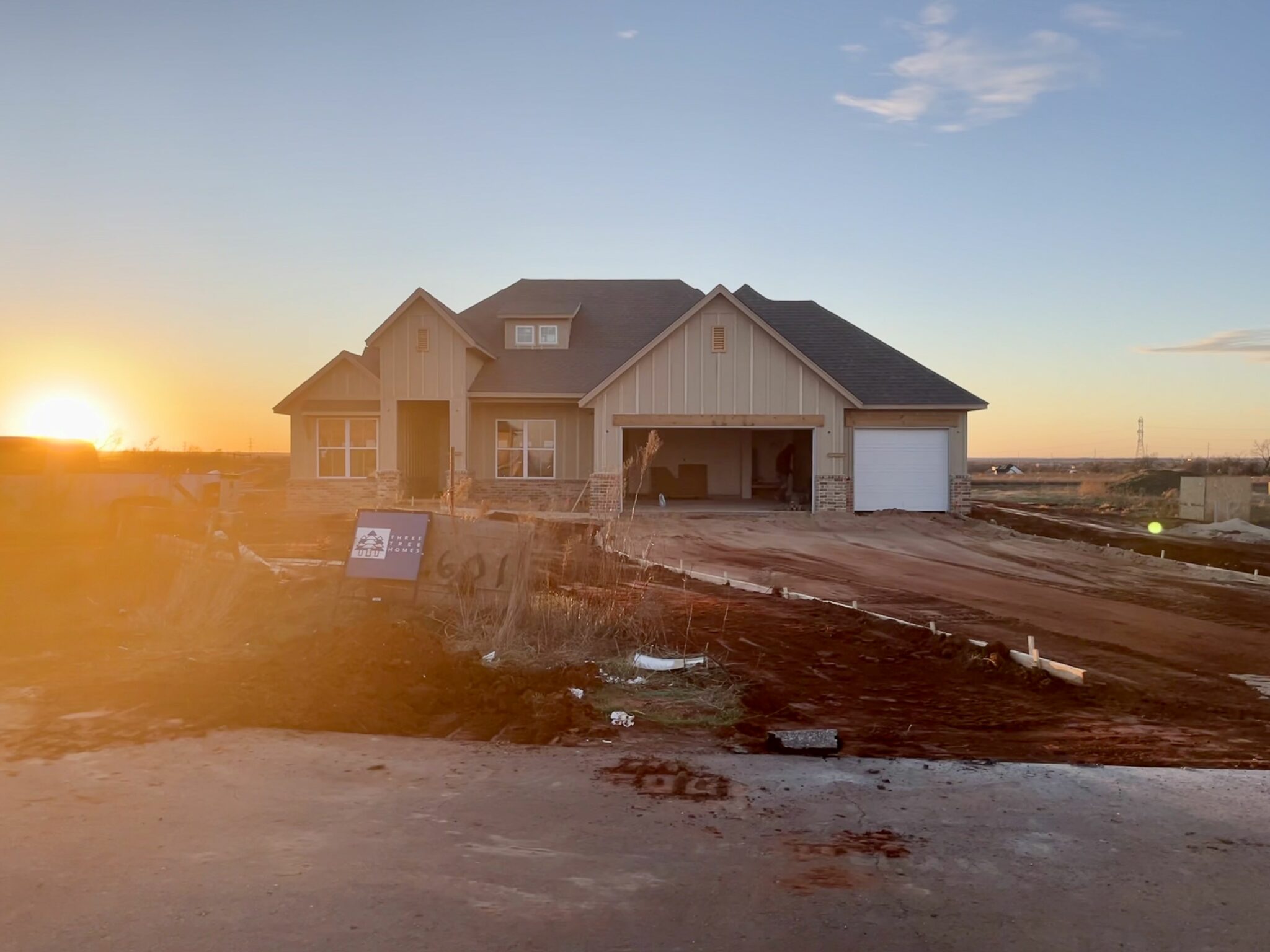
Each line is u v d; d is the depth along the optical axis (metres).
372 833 5.07
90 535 18.11
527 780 6.14
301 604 11.90
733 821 5.47
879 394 29.64
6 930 3.87
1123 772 6.65
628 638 11.12
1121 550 21.84
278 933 3.91
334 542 20.53
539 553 16.14
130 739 6.56
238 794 5.59
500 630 10.30
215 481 19.14
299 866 4.58
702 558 20.59
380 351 31.05
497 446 31.61
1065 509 35.62
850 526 26.83
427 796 5.73
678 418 28.84
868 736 7.80
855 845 5.13
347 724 7.29
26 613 11.18
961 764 6.80
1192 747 7.61
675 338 28.94
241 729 6.93
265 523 25.67
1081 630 12.96
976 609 14.47
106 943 3.79
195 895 4.23
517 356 33.06
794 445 34.69
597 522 22.19
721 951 3.91
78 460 20.27
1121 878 4.75
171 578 12.66
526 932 4.01
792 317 33.59
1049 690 9.62
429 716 7.89
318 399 30.86
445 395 30.31
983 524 27.09
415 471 33.00
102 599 12.26
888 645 11.62
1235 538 25.38
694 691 9.02
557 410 31.73
